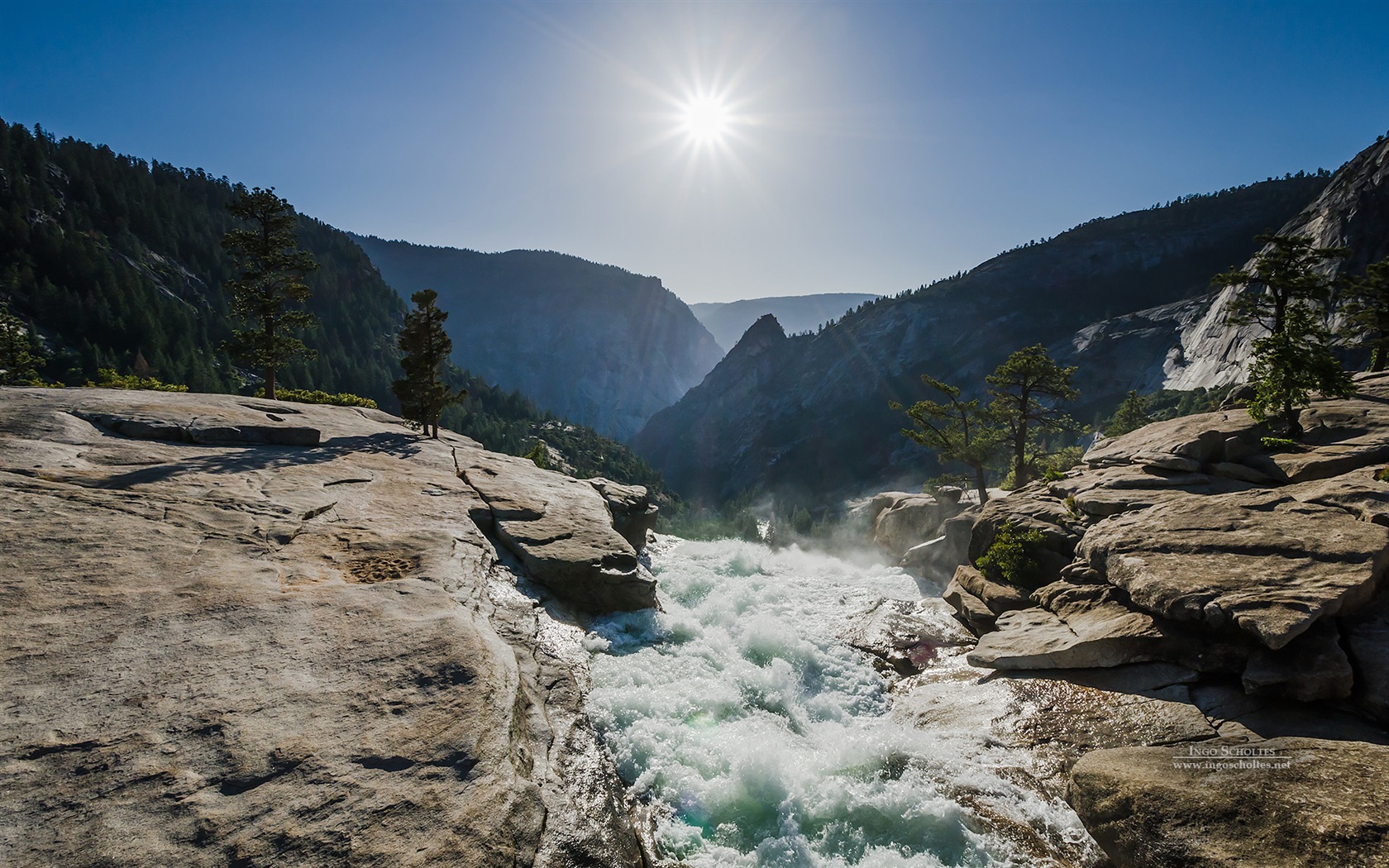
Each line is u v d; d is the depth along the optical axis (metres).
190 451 17.83
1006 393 36.12
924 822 9.02
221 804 5.40
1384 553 10.30
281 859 4.99
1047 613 15.07
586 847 6.93
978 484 35.06
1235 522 12.89
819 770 10.26
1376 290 29.41
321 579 10.69
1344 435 18.09
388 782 6.01
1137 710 10.55
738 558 26.25
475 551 14.37
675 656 14.43
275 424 23.20
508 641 11.12
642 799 9.08
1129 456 21.80
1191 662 10.93
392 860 5.18
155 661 7.32
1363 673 9.09
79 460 14.67
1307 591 10.02
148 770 5.62
